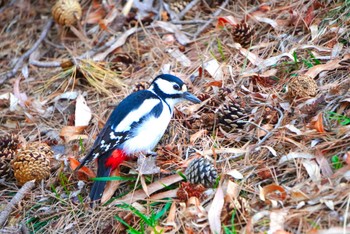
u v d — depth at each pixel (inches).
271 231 286.4
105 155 354.0
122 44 492.4
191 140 373.4
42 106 450.9
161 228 316.8
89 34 515.8
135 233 315.3
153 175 357.4
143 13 517.3
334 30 418.3
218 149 354.9
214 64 432.5
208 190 330.0
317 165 318.3
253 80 410.6
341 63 392.2
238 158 349.7
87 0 540.1
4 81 487.5
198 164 332.2
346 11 428.1
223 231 303.3
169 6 518.3
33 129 431.8
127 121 360.5
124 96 440.5
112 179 347.3
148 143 366.0
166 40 487.8
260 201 311.0
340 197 292.8
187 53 471.5
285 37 439.5
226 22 471.8
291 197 303.7
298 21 444.5
